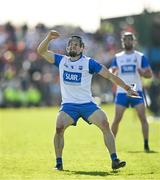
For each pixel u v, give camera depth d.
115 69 32.97
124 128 50.91
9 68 88.88
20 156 30.06
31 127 51.78
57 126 24.86
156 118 64.12
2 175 23.47
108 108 81.25
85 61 24.73
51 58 25.09
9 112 76.81
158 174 23.84
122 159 28.81
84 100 24.70
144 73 32.72
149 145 36.06
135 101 32.75
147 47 74.81
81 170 25.09
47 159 28.81
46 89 88.88
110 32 93.81
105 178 22.64
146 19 74.44
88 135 43.44
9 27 93.75
